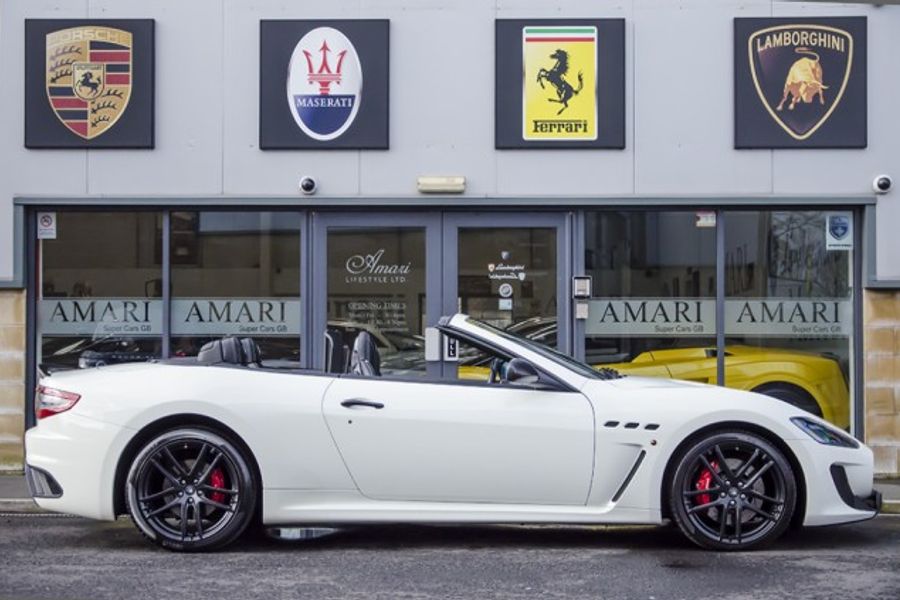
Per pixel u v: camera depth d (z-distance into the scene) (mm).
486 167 10414
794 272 10516
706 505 6871
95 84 10359
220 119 10422
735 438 6828
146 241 10570
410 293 10562
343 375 7043
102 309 10555
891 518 8375
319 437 6797
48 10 10375
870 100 10312
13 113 10383
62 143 10359
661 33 10383
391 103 10422
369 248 10570
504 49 10359
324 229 10578
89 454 6793
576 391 6910
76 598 5789
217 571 6414
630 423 6793
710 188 10359
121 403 6820
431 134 10422
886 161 10297
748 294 10516
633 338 10523
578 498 6832
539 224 10547
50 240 10555
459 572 6406
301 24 10383
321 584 6098
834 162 10328
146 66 10359
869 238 10305
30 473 6977
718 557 6824
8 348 10359
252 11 10414
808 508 6859
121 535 7598
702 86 10367
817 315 10492
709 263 10523
